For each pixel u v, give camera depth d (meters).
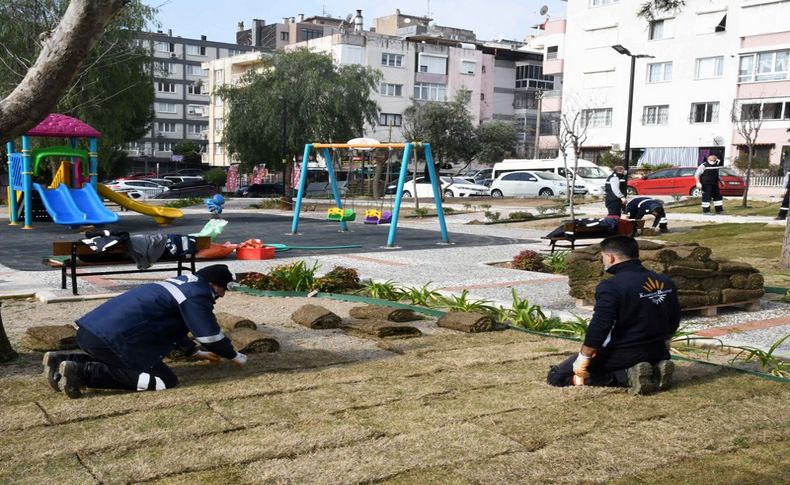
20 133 5.83
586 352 5.60
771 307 9.81
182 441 4.52
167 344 5.56
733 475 4.14
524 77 77.94
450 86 74.31
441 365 6.38
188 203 35.47
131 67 36.41
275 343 6.82
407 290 10.37
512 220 25.53
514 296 8.73
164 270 10.66
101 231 9.87
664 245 9.18
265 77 52.44
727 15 48.34
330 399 5.37
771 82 46.47
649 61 52.81
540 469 4.18
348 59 68.50
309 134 51.28
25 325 7.96
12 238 18.28
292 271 10.73
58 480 3.93
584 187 39.09
